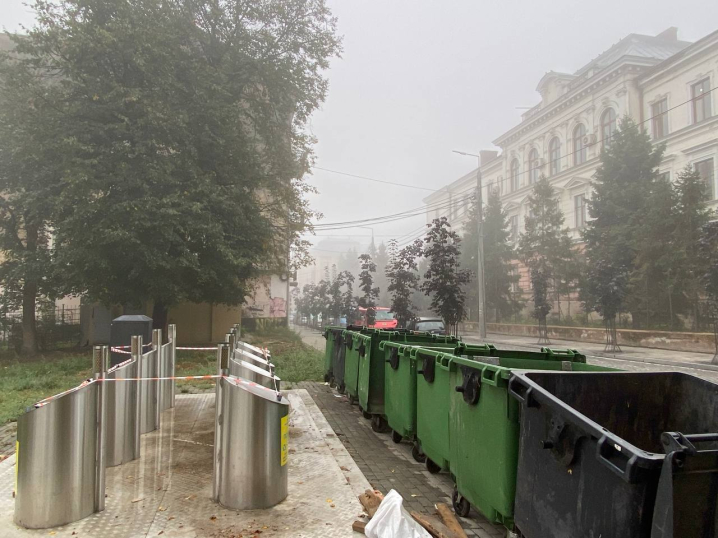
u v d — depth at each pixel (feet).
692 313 70.44
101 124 49.78
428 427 16.79
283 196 64.80
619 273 70.08
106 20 51.62
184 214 49.78
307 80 63.98
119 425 16.98
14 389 35.37
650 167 84.12
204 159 55.47
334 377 34.30
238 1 58.75
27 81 51.01
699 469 6.91
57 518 12.07
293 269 73.87
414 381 19.13
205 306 78.64
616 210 81.51
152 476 15.83
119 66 52.29
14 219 56.95
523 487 10.37
